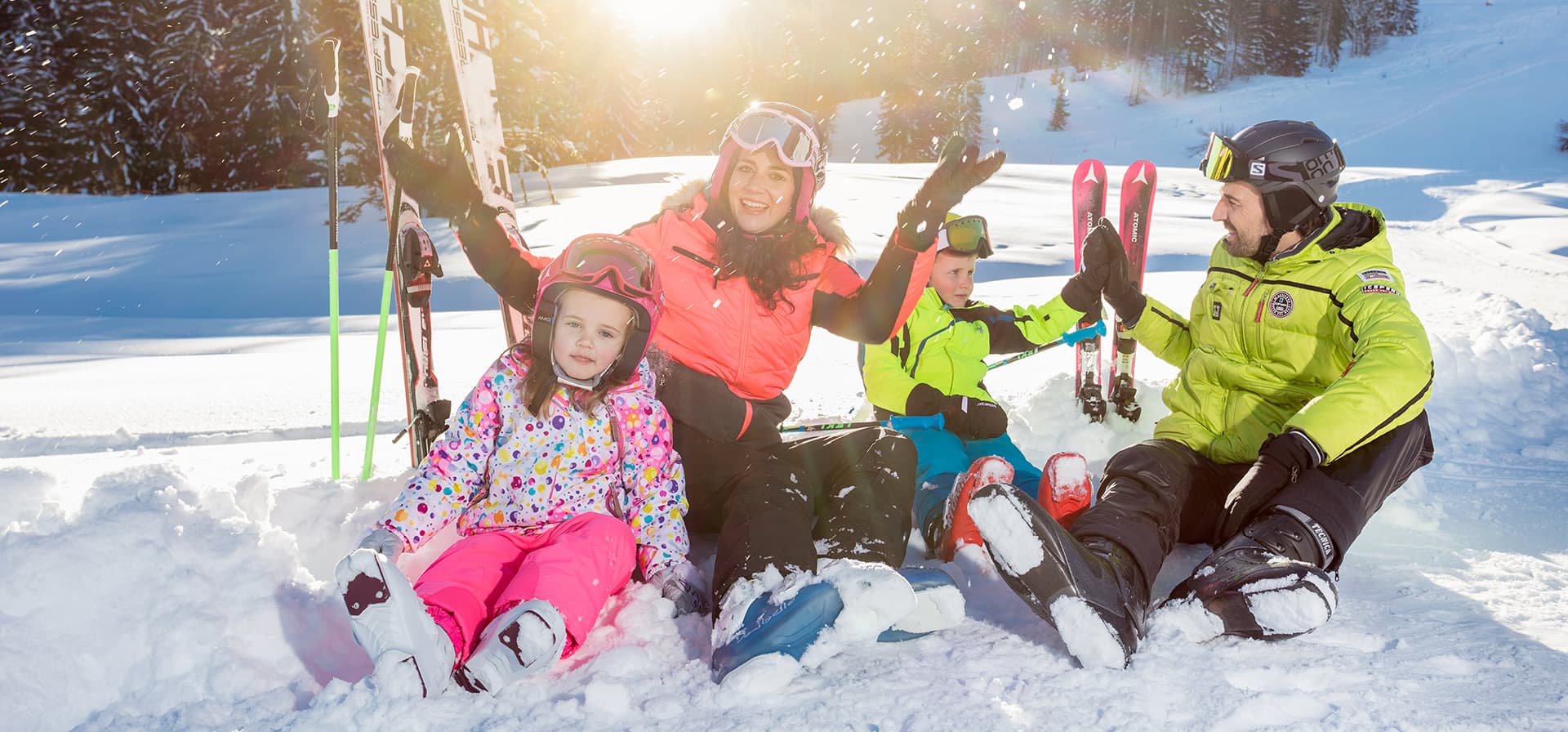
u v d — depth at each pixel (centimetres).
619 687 195
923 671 207
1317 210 271
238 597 215
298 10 2170
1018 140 7488
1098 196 434
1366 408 238
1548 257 1867
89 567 209
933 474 301
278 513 287
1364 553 286
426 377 325
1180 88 8544
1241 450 283
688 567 243
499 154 369
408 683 190
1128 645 204
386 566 188
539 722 188
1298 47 9106
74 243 2255
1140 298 328
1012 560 206
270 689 204
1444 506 332
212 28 2945
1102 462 375
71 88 3014
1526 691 197
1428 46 9644
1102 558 217
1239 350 288
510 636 193
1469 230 2444
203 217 2609
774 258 275
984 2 7325
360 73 2288
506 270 275
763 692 196
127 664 203
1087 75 8725
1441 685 201
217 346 898
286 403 546
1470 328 550
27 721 191
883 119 5650
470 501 240
